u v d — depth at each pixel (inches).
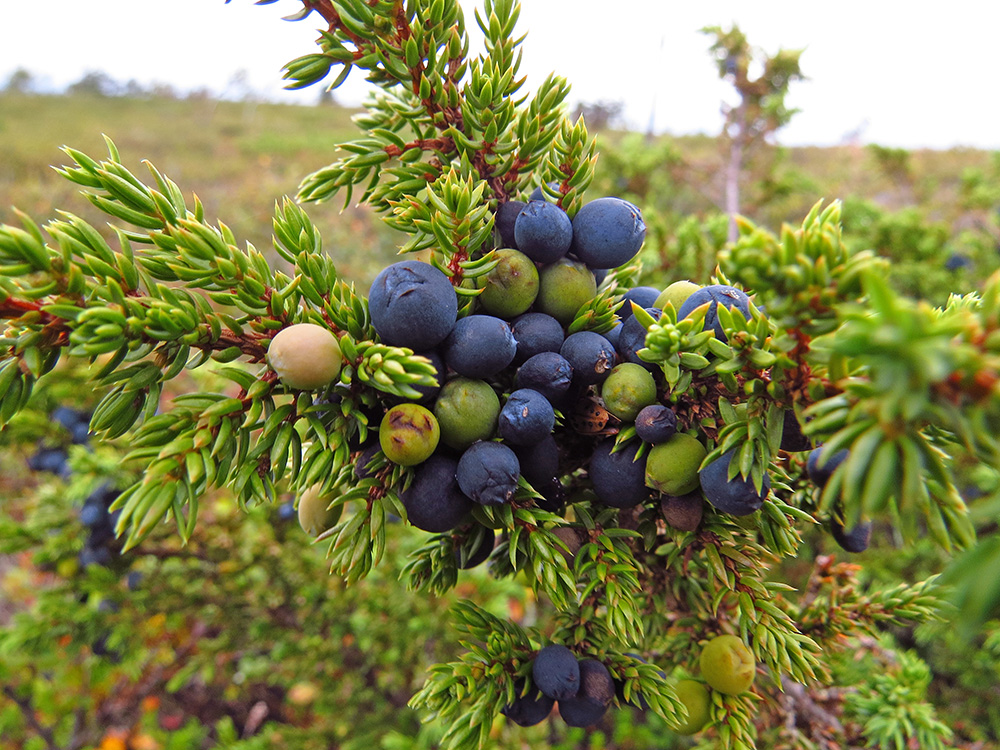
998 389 2.0
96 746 12.3
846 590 4.6
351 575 3.1
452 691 3.6
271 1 3.6
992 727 8.4
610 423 3.4
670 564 3.8
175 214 3.3
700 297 3.1
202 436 2.9
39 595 9.1
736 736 3.7
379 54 3.7
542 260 3.3
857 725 5.5
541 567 3.2
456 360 3.0
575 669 3.4
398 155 3.9
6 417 2.9
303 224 3.4
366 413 3.2
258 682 13.2
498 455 3.0
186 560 9.5
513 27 3.7
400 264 3.0
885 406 2.0
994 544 1.9
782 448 3.0
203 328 3.1
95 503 8.1
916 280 12.6
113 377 3.0
